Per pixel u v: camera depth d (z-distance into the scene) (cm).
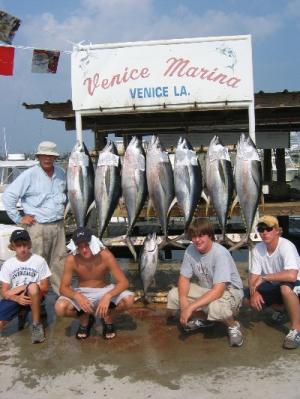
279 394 299
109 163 497
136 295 504
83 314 403
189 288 408
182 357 361
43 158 488
